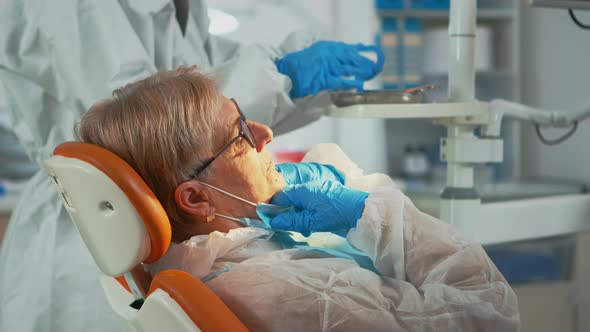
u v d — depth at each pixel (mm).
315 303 739
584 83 2887
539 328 2164
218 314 657
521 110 1396
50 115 1357
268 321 729
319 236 954
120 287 903
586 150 2871
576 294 2170
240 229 866
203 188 848
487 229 1444
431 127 3574
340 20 3215
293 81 1360
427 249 815
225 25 2596
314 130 3334
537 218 1536
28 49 1272
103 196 732
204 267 828
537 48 3186
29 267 1300
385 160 3371
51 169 765
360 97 1239
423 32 3240
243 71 1312
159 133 808
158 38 1358
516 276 2143
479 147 1339
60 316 1258
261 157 896
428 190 2900
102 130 822
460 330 791
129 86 859
